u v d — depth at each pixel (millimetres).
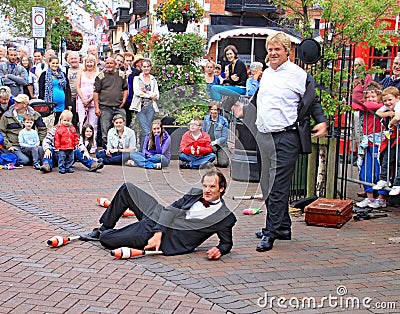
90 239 6367
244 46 21359
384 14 9008
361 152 8508
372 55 12227
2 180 9555
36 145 11055
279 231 6375
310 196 8508
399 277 5562
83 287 5027
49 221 7090
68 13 25797
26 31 23672
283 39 6121
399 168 7977
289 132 6191
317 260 5988
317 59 8102
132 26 28625
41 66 13531
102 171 10789
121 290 4980
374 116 8180
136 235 5957
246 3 21391
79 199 8359
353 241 6742
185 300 4801
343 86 8633
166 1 13133
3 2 23781
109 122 12625
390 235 7047
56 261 5668
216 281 5242
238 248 6309
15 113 11078
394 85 8898
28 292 4895
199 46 13094
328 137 8273
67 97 12945
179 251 5992
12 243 6199
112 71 12617
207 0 21531
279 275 5477
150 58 13023
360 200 8859
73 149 10594
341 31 8812
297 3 9117
